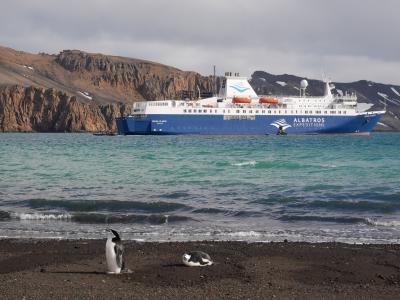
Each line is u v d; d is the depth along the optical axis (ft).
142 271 46.29
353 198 95.50
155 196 101.19
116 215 77.66
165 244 58.90
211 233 67.51
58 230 69.67
